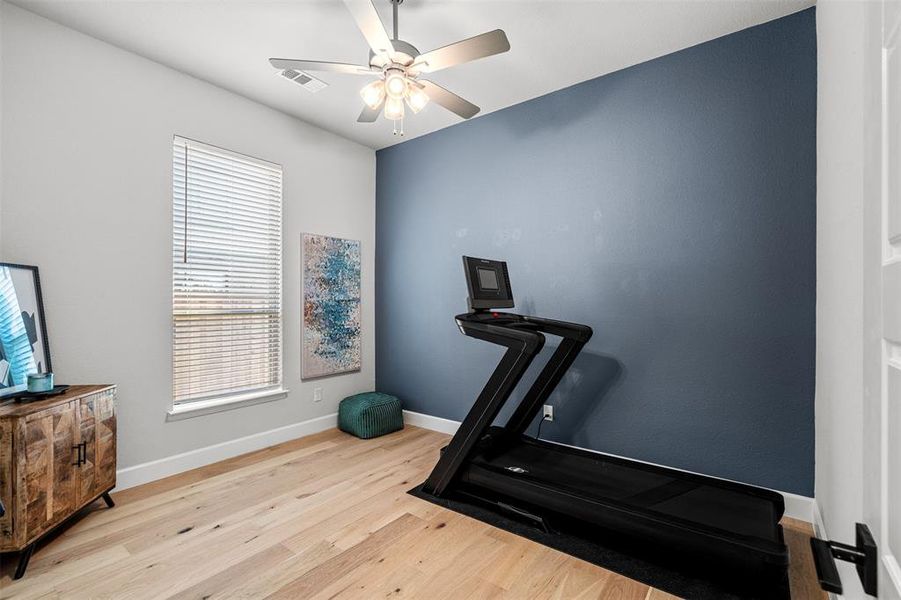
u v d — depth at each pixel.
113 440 2.30
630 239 2.75
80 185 2.38
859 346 1.33
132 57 2.58
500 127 3.36
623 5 2.18
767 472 2.30
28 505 1.74
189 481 2.65
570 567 1.82
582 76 2.87
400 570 1.80
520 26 2.34
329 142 3.75
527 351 2.21
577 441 2.96
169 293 2.75
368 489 2.56
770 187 2.30
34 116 2.23
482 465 2.39
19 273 2.11
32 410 1.79
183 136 2.80
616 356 2.81
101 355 2.46
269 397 3.30
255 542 2.00
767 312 2.31
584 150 2.94
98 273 2.45
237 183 3.12
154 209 2.68
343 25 2.34
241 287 3.15
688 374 2.55
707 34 2.42
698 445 2.51
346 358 3.89
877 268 0.78
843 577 1.43
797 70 2.22
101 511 2.27
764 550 1.56
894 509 0.69
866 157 0.85
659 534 1.78
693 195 2.53
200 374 2.92
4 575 1.74
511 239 3.30
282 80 2.91
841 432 1.55
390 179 4.09
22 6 2.18
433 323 3.79
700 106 2.51
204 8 2.20
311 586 1.70
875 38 0.81
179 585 1.70
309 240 3.57
